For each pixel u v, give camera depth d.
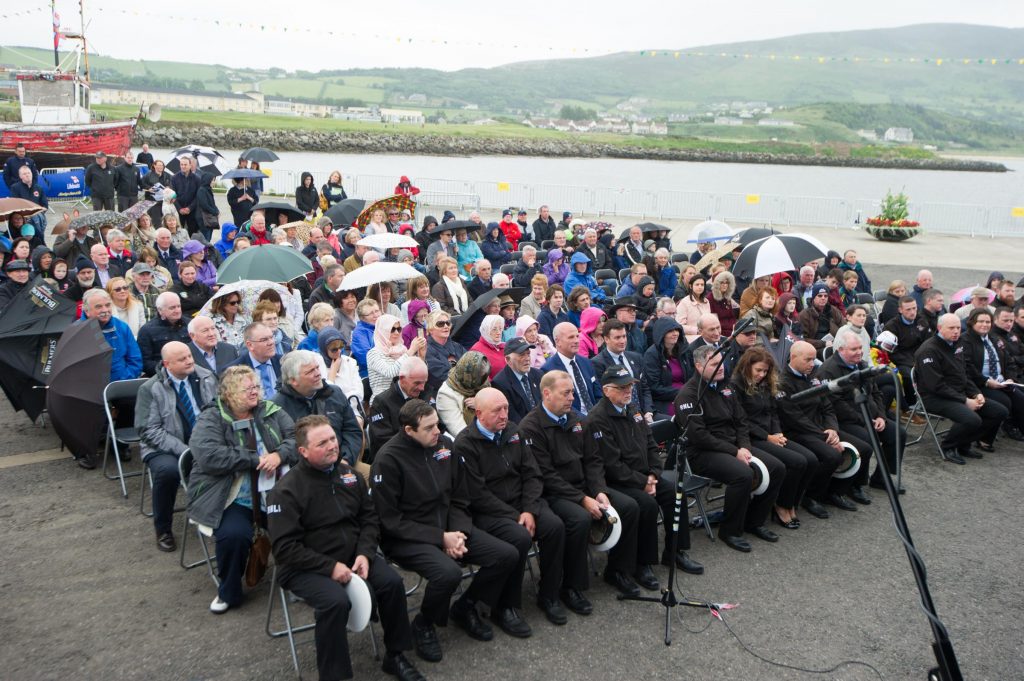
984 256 21.88
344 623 4.27
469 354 6.07
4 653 4.50
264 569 5.07
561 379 5.50
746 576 5.84
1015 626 5.30
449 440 5.21
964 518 6.97
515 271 12.53
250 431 5.07
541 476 5.48
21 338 7.30
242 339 7.66
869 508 7.14
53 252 10.26
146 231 12.32
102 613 4.94
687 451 6.48
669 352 7.84
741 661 4.78
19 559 5.49
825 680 4.62
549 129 140.00
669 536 5.94
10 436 7.68
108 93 118.00
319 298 9.12
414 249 13.49
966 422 8.13
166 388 5.79
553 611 5.15
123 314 7.95
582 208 29.94
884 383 8.68
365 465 5.81
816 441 6.88
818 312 10.11
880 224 24.67
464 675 4.55
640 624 5.16
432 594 4.66
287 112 139.88
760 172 78.00
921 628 5.21
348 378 6.70
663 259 12.54
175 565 5.55
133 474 6.64
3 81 42.22
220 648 4.66
